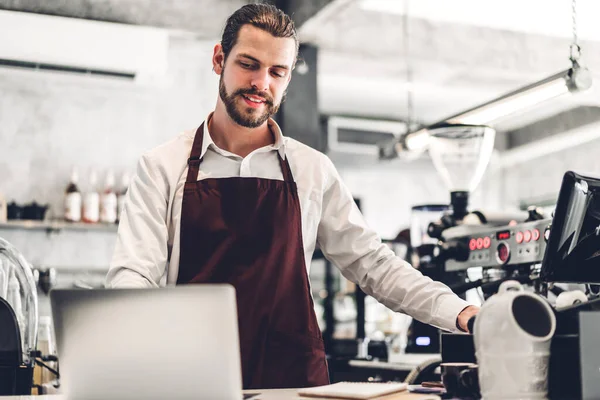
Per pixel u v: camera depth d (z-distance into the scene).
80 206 5.34
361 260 2.09
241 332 1.86
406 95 7.54
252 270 1.92
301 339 1.89
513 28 6.04
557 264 1.71
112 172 5.47
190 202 1.97
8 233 5.27
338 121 7.72
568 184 1.68
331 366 3.81
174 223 2.00
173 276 1.98
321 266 6.13
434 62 5.85
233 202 1.97
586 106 7.48
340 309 6.49
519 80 6.45
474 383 1.46
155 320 1.28
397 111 8.22
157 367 1.28
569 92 3.69
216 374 1.26
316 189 2.13
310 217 2.11
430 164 8.34
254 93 1.95
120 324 1.29
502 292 1.40
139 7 5.25
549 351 1.37
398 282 1.96
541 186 8.35
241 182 1.98
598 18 5.74
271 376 1.84
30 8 5.06
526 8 5.61
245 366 1.84
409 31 5.76
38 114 5.42
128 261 1.86
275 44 1.94
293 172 2.13
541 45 6.11
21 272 2.21
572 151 7.93
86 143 5.50
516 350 1.35
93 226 5.25
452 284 2.94
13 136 5.35
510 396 1.35
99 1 5.18
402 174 8.84
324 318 5.33
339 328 6.42
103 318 1.30
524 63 6.05
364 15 5.66
